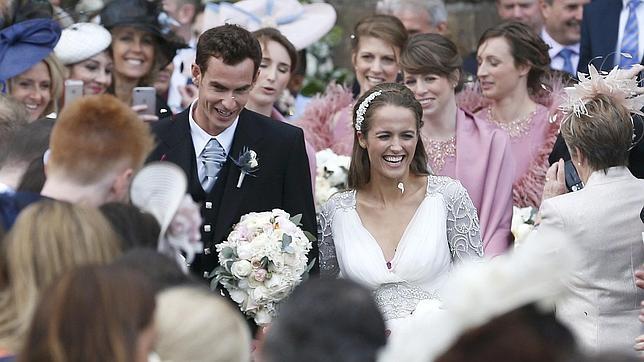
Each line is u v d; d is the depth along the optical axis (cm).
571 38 2369
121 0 1980
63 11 2045
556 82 1928
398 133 1520
